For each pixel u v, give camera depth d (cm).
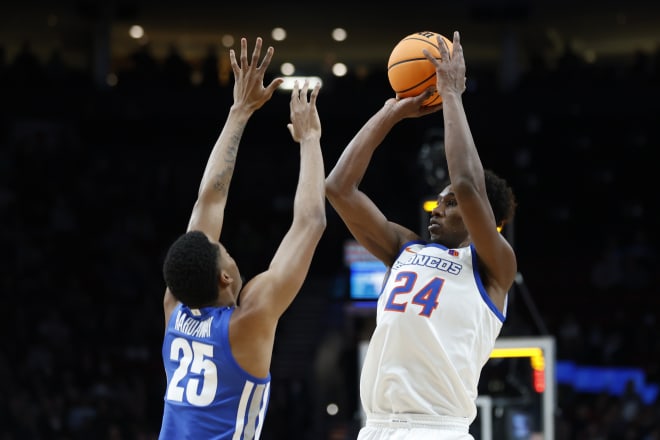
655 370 2461
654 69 3241
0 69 3200
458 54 629
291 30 3700
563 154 3284
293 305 2981
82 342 2514
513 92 3188
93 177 3161
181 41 3856
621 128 3331
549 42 3731
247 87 657
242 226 3011
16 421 2038
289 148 3381
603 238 3130
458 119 613
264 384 580
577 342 2564
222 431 568
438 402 610
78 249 2895
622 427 2097
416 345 614
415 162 3173
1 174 3041
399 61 660
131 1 3412
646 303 2792
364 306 1748
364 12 3475
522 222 3166
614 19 3488
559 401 2291
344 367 2397
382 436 620
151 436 2109
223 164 647
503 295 632
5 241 2800
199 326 584
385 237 675
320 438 2425
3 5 3366
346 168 671
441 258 631
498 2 3375
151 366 2447
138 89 3216
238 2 3403
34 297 2620
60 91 3173
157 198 3200
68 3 3369
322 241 3088
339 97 3206
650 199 3209
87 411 2111
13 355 2331
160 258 2972
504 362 1222
